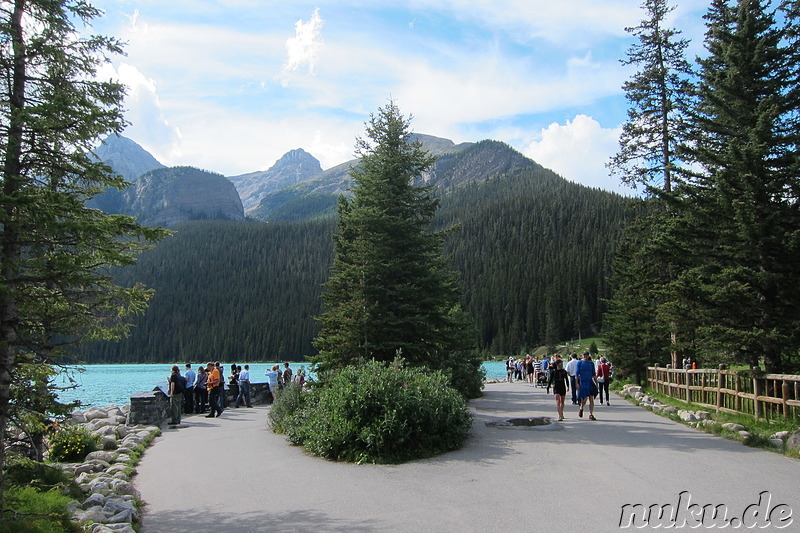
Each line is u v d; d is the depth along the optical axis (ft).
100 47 22.63
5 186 19.63
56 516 19.97
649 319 85.56
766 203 42.70
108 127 22.17
